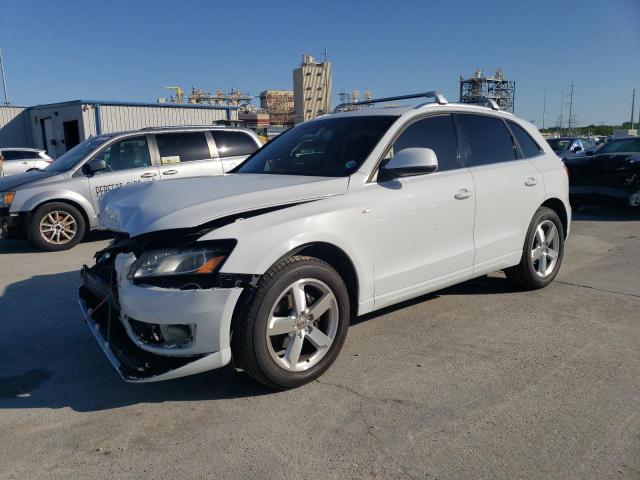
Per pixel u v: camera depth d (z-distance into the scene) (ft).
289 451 9.14
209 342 10.10
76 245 28.04
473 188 14.74
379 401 10.75
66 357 13.35
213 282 10.03
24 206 25.93
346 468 8.66
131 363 10.18
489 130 16.31
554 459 8.80
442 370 12.10
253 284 10.26
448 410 10.37
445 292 17.81
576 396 10.84
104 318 11.76
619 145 37.99
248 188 11.82
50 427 10.06
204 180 13.37
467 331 14.42
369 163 12.88
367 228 12.16
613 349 13.16
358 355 12.94
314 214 11.30
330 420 10.09
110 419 10.32
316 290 11.43
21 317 16.35
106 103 81.30
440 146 14.57
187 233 10.18
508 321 15.12
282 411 10.44
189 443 9.44
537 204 16.96
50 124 89.10
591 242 26.73
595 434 9.48
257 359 10.52
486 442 9.29
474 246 14.97
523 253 16.93
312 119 16.67
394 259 12.91
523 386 11.30
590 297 17.21
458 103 15.81
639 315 15.51
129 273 10.28
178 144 29.73
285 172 14.10
